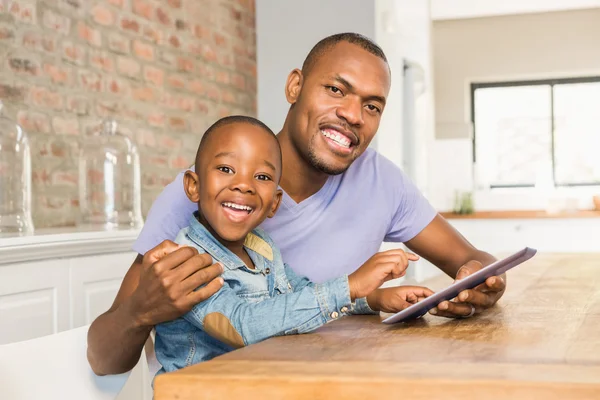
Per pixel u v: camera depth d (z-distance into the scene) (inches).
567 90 250.8
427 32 186.5
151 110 119.6
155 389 31.3
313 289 44.8
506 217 202.8
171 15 125.0
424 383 29.3
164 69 123.3
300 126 58.4
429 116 221.6
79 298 79.2
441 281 67.5
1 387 40.8
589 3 236.2
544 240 200.2
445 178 251.1
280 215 60.2
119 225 104.7
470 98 259.4
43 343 44.0
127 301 43.3
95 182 104.0
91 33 106.0
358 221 62.7
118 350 44.8
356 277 45.4
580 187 249.1
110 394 47.1
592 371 31.0
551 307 52.7
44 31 97.0
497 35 251.4
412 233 67.9
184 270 41.3
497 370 31.3
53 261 75.3
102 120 106.9
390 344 38.6
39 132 95.7
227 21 143.4
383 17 143.9
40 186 95.4
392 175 66.3
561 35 246.5
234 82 145.9
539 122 253.3
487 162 258.2
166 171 123.5
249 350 36.9
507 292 61.6
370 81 56.6
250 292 50.6
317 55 58.3
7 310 69.1
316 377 30.2
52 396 43.6
